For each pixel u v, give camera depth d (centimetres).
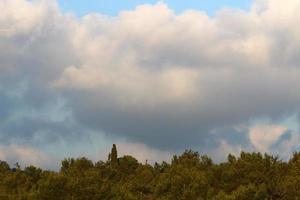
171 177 9194
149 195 9400
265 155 8831
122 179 11406
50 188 7406
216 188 8688
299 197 7825
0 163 10775
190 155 11506
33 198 7325
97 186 7806
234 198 7550
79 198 7494
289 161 9281
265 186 7844
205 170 10156
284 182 8106
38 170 9144
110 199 7794
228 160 9150
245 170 8594
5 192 7806
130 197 8081
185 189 8581
